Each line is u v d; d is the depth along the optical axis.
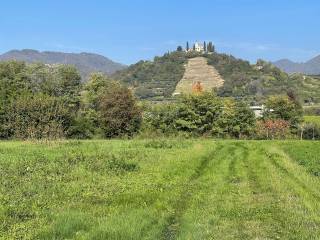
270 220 14.38
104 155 32.28
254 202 17.47
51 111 82.00
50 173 23.02
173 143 52.75
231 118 100.69
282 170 28.69
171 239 12.02
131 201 16.62
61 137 75.25
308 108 148.00
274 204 16.98
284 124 106.00
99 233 11.72
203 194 19.05
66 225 12.35
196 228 12.94
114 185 20.14
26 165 25.31
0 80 99.25
